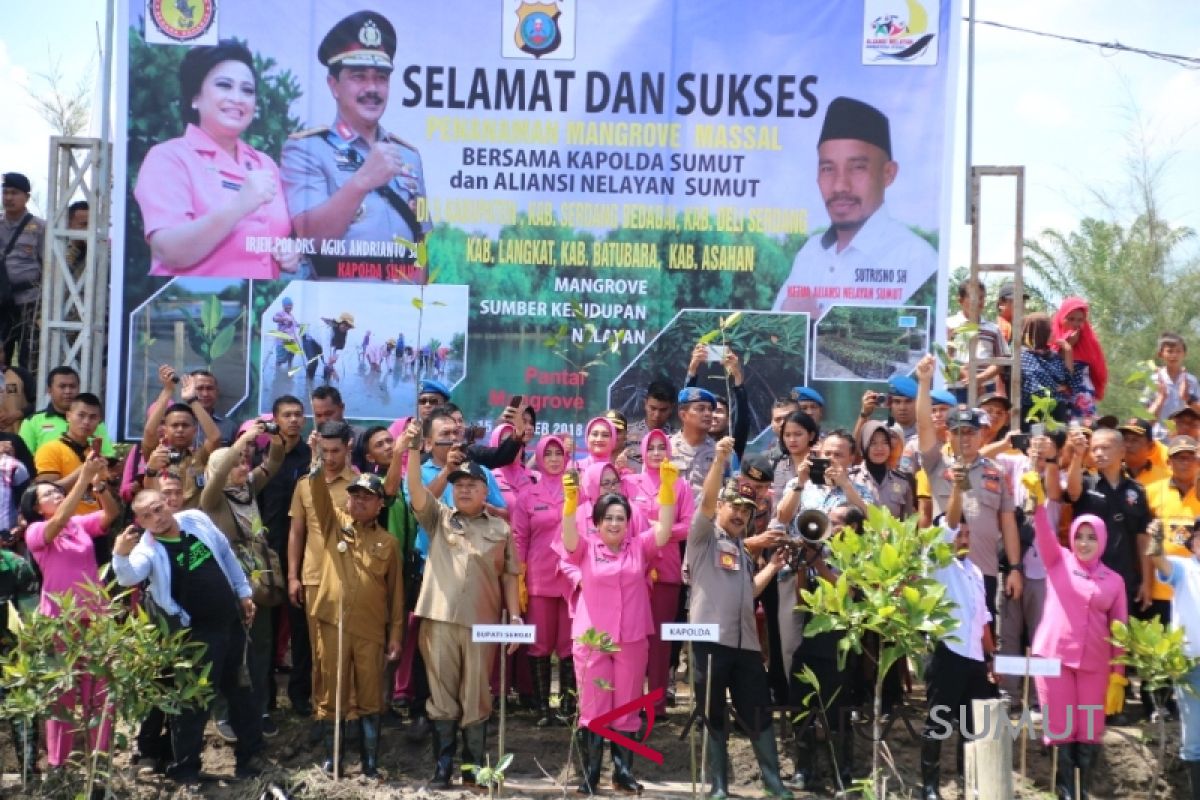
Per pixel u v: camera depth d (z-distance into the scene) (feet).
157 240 37.14
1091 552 29.76
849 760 29.14
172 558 27.63
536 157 37.17
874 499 30.83
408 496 29.94
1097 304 71.51
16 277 41.57
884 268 37.14
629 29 37.01
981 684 29.12
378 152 37.14
